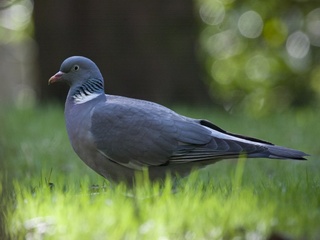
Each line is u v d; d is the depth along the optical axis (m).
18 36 28.72
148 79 19.95
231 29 26.11
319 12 25.47
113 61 19.80
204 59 25.80
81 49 19.81
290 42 25.86
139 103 9.91
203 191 8.99
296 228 7.44
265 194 8.49
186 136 9.57
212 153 9.48
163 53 19.97
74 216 7.67
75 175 11.38
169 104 20.09
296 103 26.36
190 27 20.16
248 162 12.85
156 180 9.80
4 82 32.62
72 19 19.80
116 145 9.56
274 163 12.62
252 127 17.41
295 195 8.51
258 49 26.19
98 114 9.67
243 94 26.73
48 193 8.71
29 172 11.71
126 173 9.78
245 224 7.44
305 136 16.11
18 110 19.17
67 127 10.04
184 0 20.06
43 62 20.14
